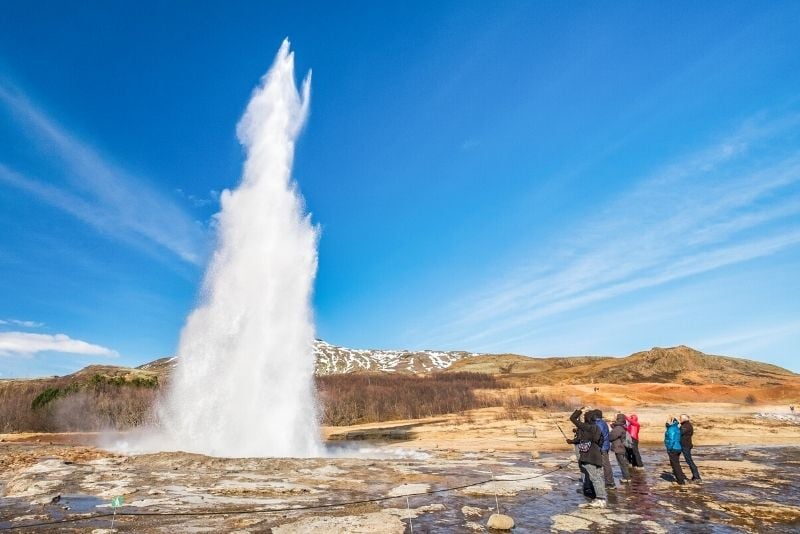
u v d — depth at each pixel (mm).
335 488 14695
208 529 9859
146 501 12516
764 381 96188
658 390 81875
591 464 11977
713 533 9484
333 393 85875
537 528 9938
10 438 48688
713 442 31250
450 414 66000
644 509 11578
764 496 13086
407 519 10727
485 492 13984
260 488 14461
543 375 145250
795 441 31219
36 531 9711
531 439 37062
